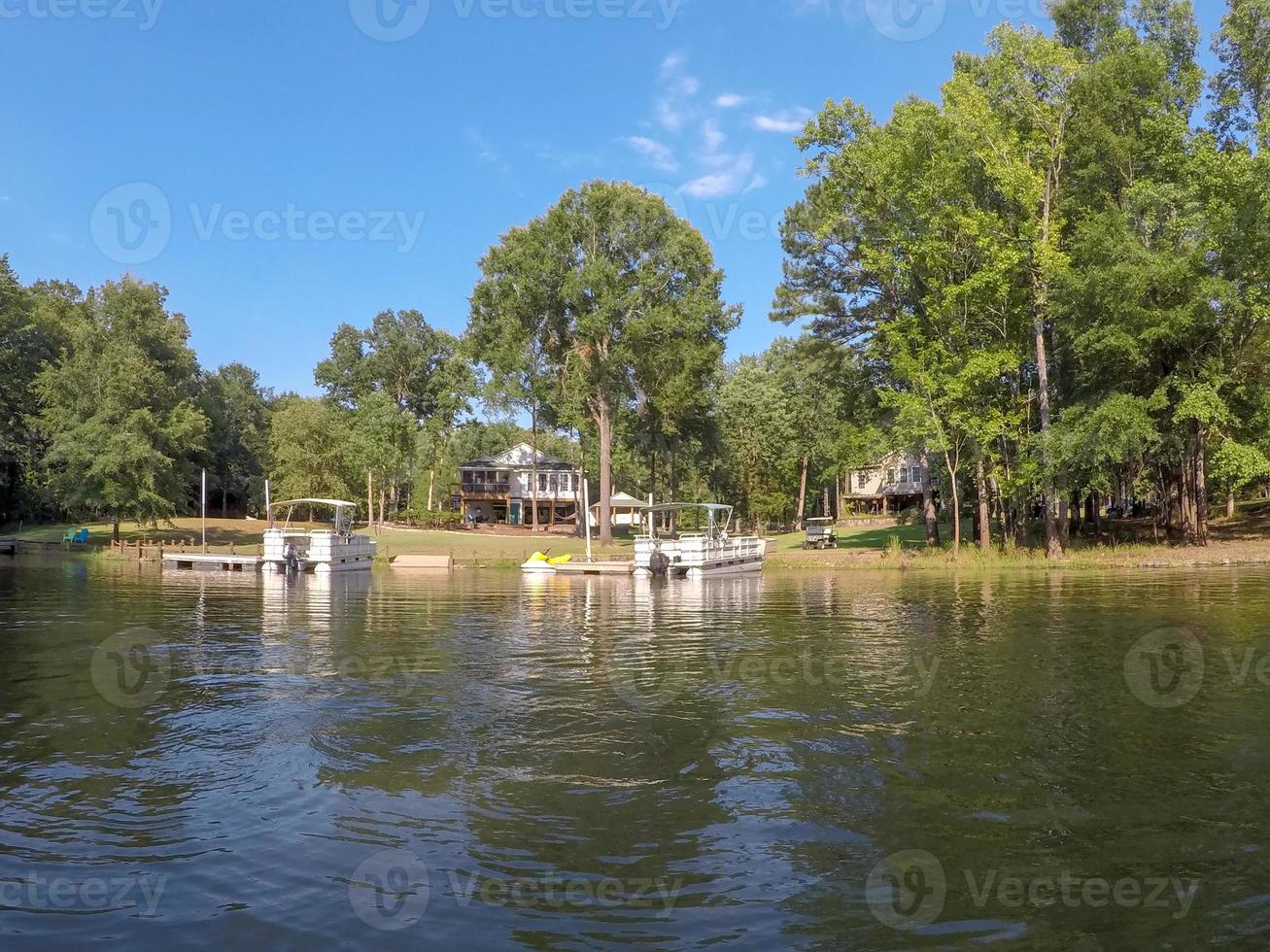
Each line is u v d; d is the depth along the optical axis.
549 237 54.31
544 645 14.91
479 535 66.12
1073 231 37.12
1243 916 4.89
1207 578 26.25
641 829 6.25
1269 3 34.47
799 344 46.19
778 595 25.12
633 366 57.44
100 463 50.59
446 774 7.47
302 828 6.27
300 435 76.94
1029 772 7.42
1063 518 38.31
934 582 28.45
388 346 98.50
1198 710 9.43
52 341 65.38
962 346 37.31
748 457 72.75
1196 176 33.62
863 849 5.88
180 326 71.81
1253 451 31.50
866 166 37.16
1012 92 35.97
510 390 54.97
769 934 4.75
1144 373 35.66
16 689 11.05
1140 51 34.31
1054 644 13.95
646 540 36.56
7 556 48.19
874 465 62.53
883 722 9.13
